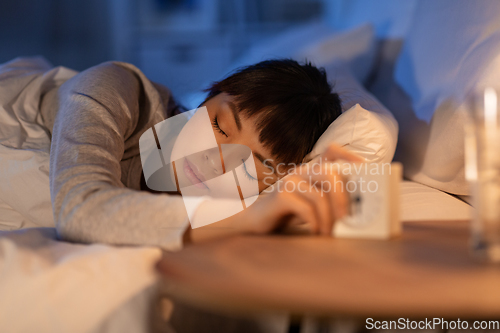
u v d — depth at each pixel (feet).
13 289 1.41
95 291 1.39
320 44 5.20
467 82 2.83
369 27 5.16
